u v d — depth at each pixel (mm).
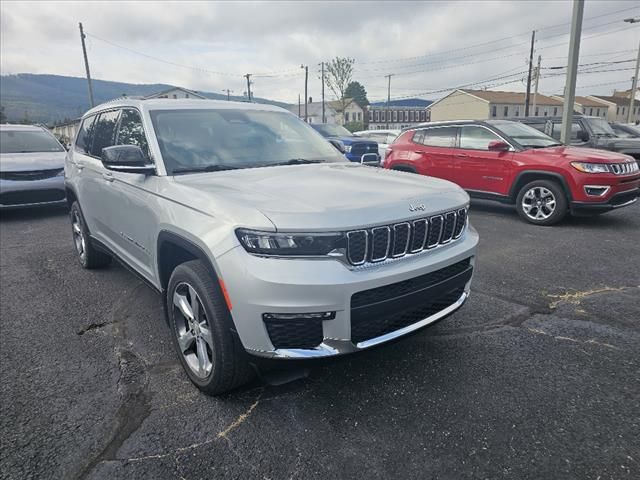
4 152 8758
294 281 2152
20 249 6156
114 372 3004
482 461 2162
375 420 2471
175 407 2613
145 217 3158
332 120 74000
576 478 2055
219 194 2555
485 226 7199
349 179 2979
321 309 2195
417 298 2514
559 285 4480
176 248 2920
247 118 3803
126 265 3836
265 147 3582
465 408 2564
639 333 3451
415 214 2520
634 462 2143
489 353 3174
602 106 72000
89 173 4340
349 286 2211
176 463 2178
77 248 5367
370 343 2369
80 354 3246
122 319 3832
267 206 2320
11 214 8867
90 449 2277
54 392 2771
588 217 7840
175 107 3543
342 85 53094
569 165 6805
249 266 2201
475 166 7941
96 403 2660
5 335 3545
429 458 2188
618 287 4406
